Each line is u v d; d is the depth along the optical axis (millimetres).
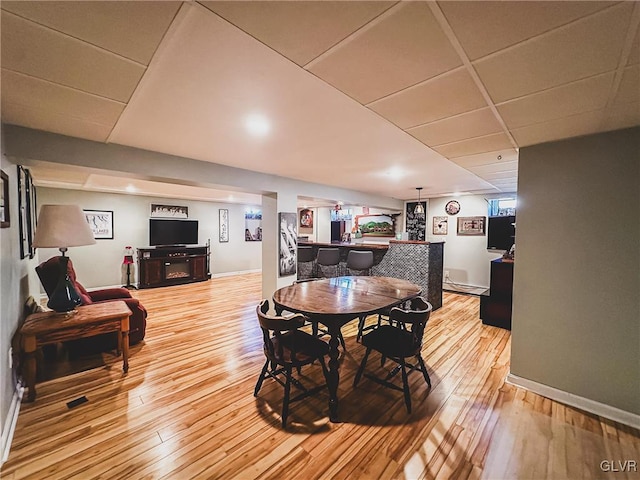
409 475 1571
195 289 6500
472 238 6336
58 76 1393
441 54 1195
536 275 2367
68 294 2545
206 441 1808
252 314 4582
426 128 2107
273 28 1042
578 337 2188
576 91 1485
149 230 6816
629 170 1974
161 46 1159
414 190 5711
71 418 2008
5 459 1643
